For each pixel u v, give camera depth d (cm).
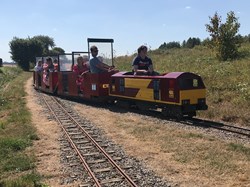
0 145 1088
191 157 919
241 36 2822
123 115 1568
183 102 1355
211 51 3294
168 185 753
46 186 761
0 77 4612
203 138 1099
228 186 736
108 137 1185
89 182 792
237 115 1418
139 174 825
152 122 1379
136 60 1648
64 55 2438
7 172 877
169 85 1396
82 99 2180
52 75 2484
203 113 1524
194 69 2573
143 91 1557
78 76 2081
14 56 8088
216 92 1811
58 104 2005
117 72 1880
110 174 834
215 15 2817
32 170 885
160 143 1066
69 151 1039
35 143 1143
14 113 1720
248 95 1628
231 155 917
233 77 2017
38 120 1527
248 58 2614
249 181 756
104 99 1866
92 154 992
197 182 764
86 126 1366
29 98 2364
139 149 1025
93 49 1892
